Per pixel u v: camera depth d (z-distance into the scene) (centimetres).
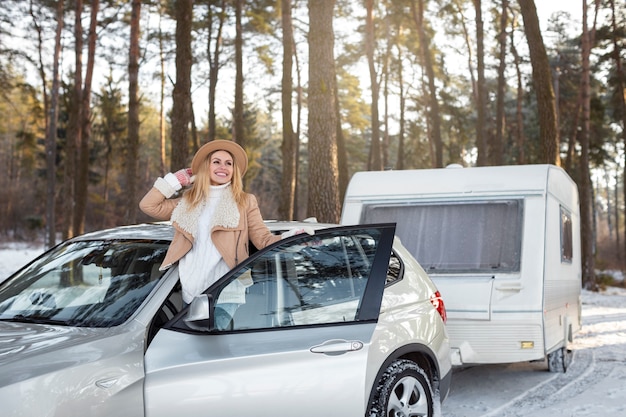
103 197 4831
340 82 4294
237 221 409
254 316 377
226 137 4009
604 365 816
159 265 399
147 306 368
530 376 754
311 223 493
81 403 312
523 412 595
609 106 3703
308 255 411
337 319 404
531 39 1493
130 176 1630
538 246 681
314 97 1145
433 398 474
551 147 1470
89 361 324
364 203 771
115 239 438
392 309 445
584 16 2566
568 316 795
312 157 1145
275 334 379
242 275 379
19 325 372
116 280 397
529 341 654
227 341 362
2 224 4747
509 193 717
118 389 326
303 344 381
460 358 665
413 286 480
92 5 2094
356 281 423
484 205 725
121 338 345
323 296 406
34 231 4600
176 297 387
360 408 392
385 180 777
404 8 3034
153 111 5494
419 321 462
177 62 1327
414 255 730
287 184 1959
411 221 750
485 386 704
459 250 716
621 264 4041
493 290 663
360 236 440
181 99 1320
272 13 2555
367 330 409
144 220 2773
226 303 369
